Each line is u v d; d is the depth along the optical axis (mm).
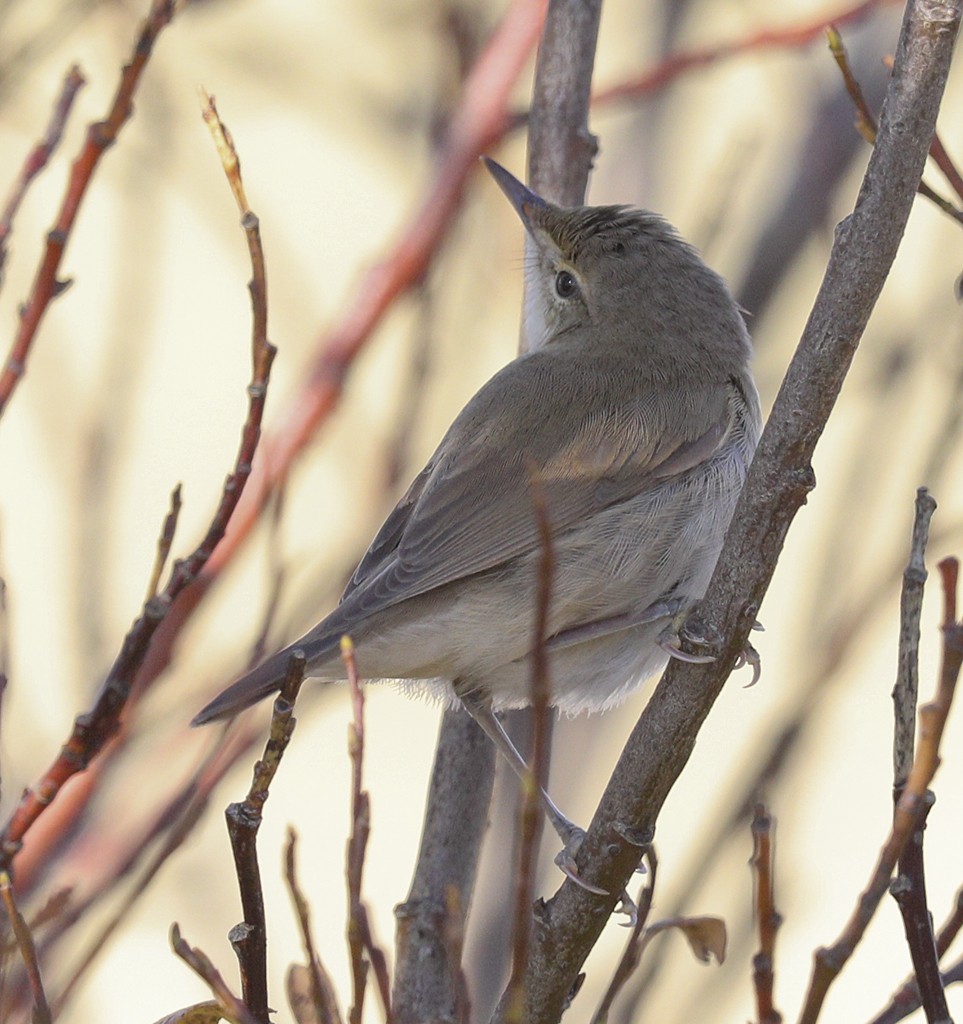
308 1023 5902
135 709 7191
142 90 9781
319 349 8438
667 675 6738
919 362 9008
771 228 10273
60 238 6512
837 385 6309
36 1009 5438
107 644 7738
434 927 7777
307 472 9344
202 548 6176
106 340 8445
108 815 7305
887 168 5969
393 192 11609
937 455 7789
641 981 7176
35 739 8008
